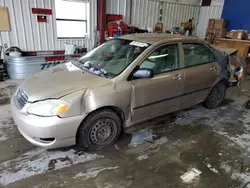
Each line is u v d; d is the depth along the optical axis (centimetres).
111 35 647
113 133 236
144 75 222
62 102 191
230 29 847
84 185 184
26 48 559
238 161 227
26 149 228
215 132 284
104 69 240
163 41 259
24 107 196
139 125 290
